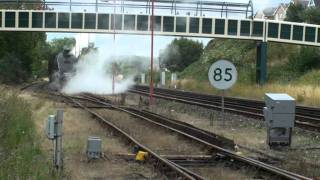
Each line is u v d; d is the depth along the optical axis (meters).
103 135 18.38
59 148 10.88
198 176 10.37
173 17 70.25
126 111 29.31
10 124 13.73
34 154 11.91
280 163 12.72
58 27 70.38
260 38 71.94
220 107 32.06
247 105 36.31
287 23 72.94
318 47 81.50
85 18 69.75
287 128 15.27
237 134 19.48
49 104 32.53
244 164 12.16
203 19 71.00
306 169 11.78
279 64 87.19
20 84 75.25
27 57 87.88
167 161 11.95
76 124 21.91
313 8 96.38
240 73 88.44
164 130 19.81
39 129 18.41
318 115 26.92
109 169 11.85
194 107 34.28
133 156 13.59
